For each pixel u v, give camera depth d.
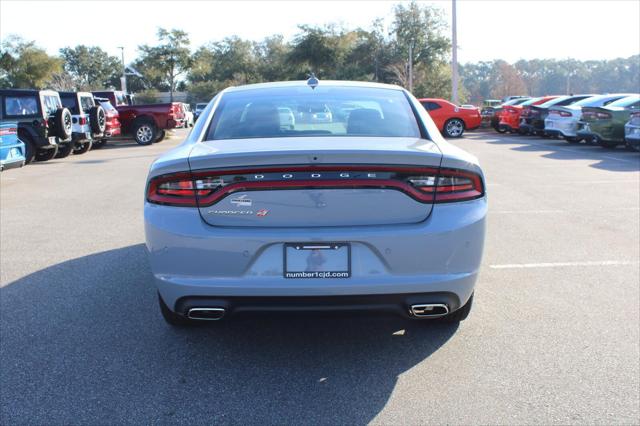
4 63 53.12
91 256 5.50
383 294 2.86
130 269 5.07
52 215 7.61
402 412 2.73
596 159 12.82
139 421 2.67
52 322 3.85
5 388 2.97
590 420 2.63
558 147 16.17
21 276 4.88
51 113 14.72
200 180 2.89
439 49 63.94
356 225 2.87
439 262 2.89
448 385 2.98
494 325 3.75
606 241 5.83
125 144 22.16
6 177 11.71
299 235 2.82
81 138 16.31
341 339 3.57
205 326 3.78
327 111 3.68
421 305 2.92
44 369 3.18
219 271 2.88
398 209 2.89
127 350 3.43
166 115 21.44
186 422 2.66
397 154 2.85
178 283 2.93
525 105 21.17
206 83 83.50
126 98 25.88
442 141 3.35
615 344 3.43
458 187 2.95
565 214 7.14
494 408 2.75
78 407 2.79
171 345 3.50
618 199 8.05
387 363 3.24
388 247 2.84
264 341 3.55
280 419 2.68
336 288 2.83
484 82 134.50
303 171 2.84
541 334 3.59
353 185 2.84
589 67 142.62
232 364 3.25
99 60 111.31
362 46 66.56
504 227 6.49
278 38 88.25
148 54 56.44
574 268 4.96
